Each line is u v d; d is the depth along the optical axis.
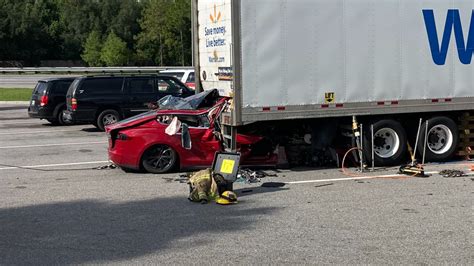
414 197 9.02
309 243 6.78
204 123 11.19
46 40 86.06
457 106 11.89
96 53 73.38
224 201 8.63
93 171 11.64
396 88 11.38
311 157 11.53
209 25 11.87
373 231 7.23
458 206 8.45
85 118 18.86
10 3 84.75
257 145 11.18
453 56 11.78
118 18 85.88
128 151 11.00
